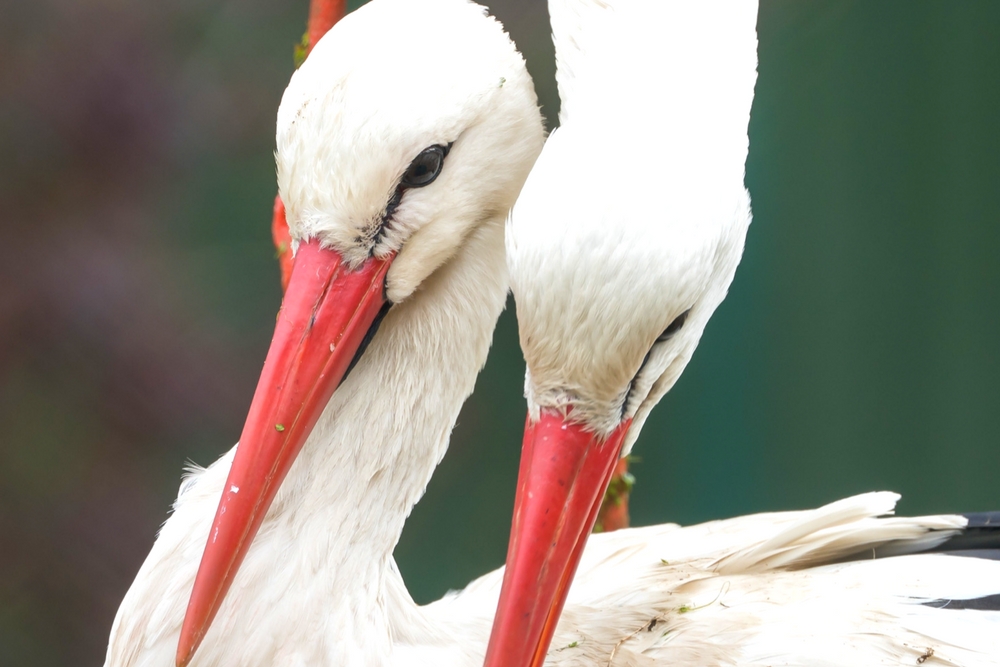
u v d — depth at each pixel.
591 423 5.57
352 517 5.64
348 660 5.63
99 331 9.55
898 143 10.03
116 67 9.69
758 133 10.14
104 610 9.24
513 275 5.55
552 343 5.55
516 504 5.59
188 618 5.58
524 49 9.49
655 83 5.55
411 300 5.67
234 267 10.01
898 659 5.71
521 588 5.57
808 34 10.07
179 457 9.63
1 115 9.47
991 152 9.71
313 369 5.61
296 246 5.61
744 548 5.78
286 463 5.60
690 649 5.69
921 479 9.89
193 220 9.97
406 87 5.59
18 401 9.34
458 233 5.64
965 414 9.79
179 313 9.80
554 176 5.54
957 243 9.88
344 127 5.59
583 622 5.70
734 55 5.57
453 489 10.33
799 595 5.74
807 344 10.22
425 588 10.04
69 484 9.34
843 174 10.18
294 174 5.59
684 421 10.34
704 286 5.55
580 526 5.58
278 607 5.63
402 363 5.66
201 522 5.63
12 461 9.23
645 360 5.57
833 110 10.17
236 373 9.82
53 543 9.25
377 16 5.60
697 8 5.58
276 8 10.12
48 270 9.47
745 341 10.27
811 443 10.14
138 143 9.76
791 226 10.24
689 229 5.54
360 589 5.64
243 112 10.02
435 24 5.61
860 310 10.14
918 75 9.98
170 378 9.64
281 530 5.64
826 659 5.70
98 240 9.64
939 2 9.90
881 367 10.05
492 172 5.64
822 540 5.78
